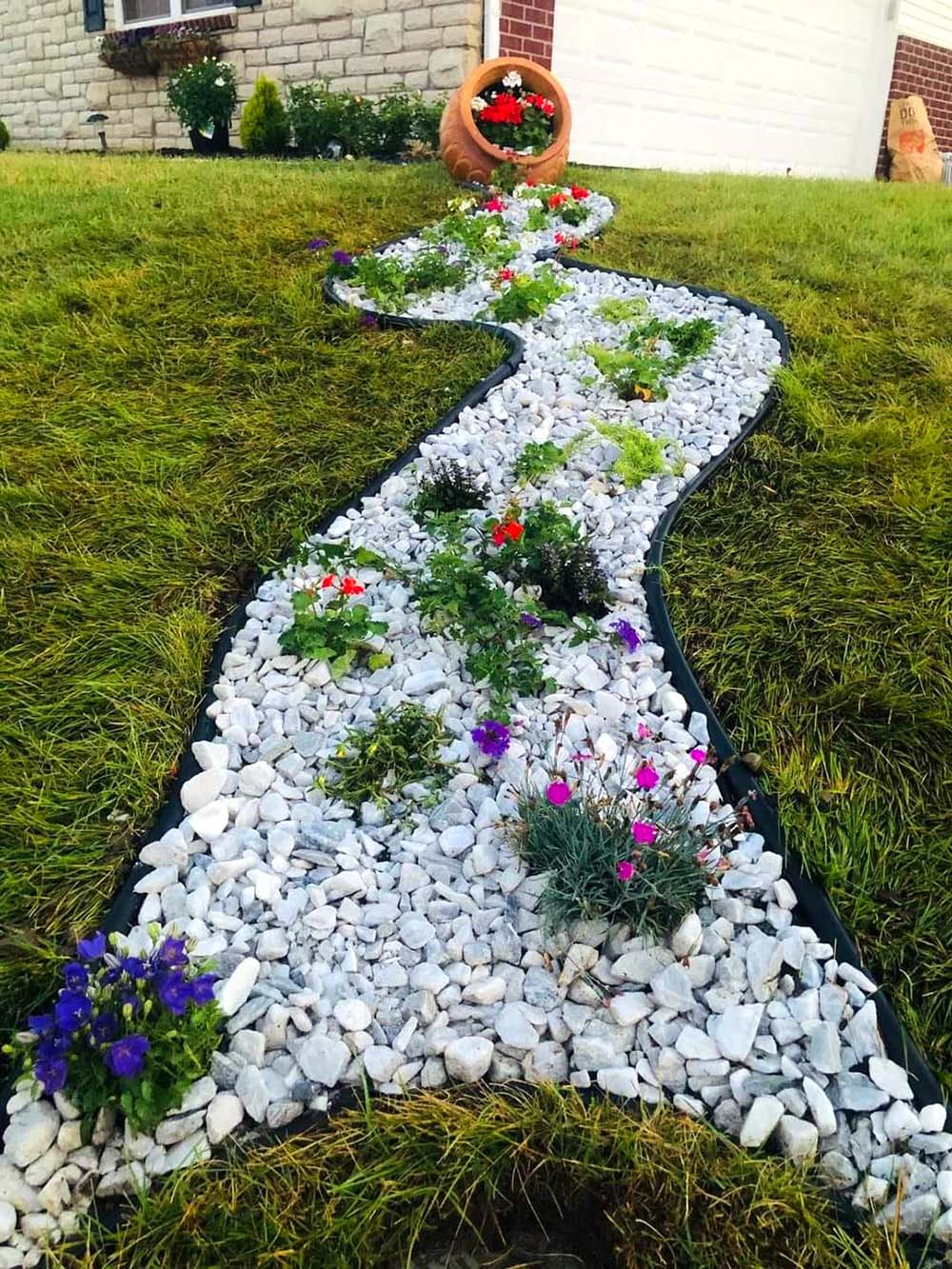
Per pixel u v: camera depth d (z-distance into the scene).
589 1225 1.62
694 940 1.88
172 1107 1.63
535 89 6.40
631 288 4.60
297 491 3.19
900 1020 1.79
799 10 10.29
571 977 1.86
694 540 3.02
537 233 5.36
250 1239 1.52
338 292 4.37
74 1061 1.60
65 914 1.96
